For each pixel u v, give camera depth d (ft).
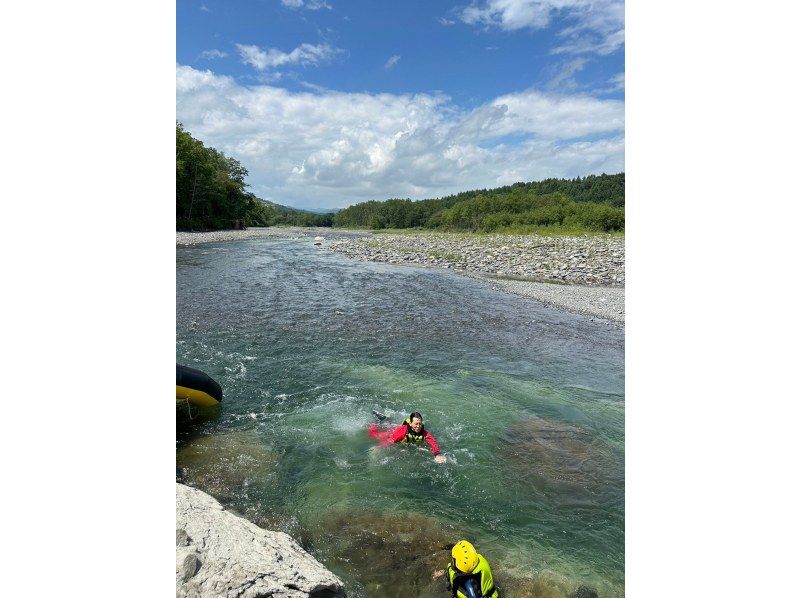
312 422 23.98
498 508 17.40
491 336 41.37
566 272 79.46
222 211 199.21
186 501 14.48
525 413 25.96
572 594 13.46
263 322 42.93
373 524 16.28
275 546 13.46
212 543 12.60
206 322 42.14
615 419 25.41
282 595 11.51
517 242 129.59
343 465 20.03
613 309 53.57
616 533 16.16
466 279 73.77
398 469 19.84
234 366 31.63
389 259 97.96
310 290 59.93
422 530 16.03
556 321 47.62
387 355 35.14
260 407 25.61
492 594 12.76
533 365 34.19
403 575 13.88
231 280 65.67
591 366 34.30
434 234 200.34
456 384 30.01
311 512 16.84
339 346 36.86
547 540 15.76
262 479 18.80
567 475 19.74
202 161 173.47
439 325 44.50
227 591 11.14
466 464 20.40
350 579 13.67
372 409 25.81
